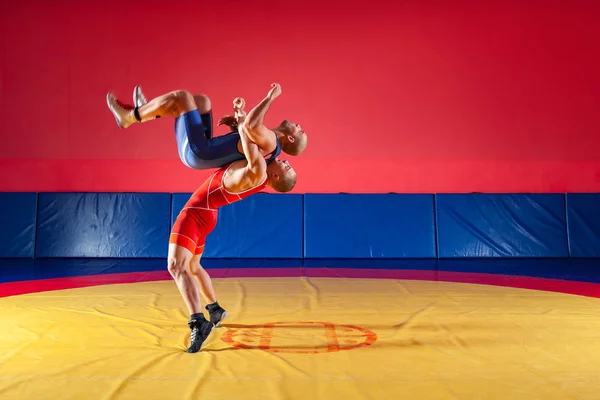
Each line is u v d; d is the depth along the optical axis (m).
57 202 7.85
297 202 7.96
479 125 8.43
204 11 8.43
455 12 8.49
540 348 2.69
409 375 2.24
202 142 3.00
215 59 8.41
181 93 3.07
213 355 2.56
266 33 8.45
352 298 4.24
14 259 7.63
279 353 2.60
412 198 8.00
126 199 7.89
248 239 7.83
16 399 1.95
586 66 8.44
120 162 8.28
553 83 8.44
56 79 8.27
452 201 7.98
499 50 8.47
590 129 8.43
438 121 8.43
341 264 7.07
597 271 6.25
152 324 3.25
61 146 8.23
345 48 8.46
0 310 3.71
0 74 8.23
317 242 7.84
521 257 7.81
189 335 2.98
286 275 5.84
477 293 4.50
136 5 8.38
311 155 8.41
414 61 8.47
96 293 4.49
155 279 5.49
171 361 2.45
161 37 8.38
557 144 8.43
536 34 8.46
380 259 7.73
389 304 3.96
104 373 2.26
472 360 2.47
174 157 8.32
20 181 8.20
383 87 8.44
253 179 2.88
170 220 7.86
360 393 2.02
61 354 2.56
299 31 8.46
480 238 7.87
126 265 6.89
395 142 8.43
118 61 8.33
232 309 3.76
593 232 7.89
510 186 8.41
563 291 4.64
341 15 8.49
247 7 8.46
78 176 8.24
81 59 8.30
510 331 3.07
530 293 4.50
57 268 6.54
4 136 8.20
